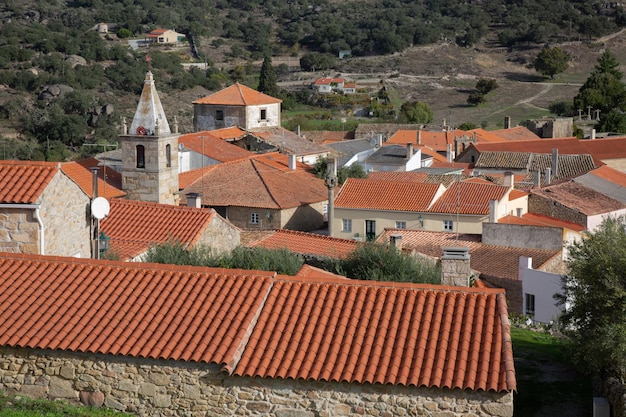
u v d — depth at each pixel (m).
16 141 129.50
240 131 116.69
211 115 123.94
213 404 24.72
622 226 36.78
